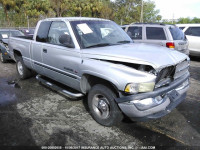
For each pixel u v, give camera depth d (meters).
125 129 3.29
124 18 49.44
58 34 4.11
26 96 4.69
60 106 4.15
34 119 3.58
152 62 2.82
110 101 3.09
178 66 3.22
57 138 3.01
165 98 3.01
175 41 6.96
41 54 4.49
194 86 5.61
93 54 3.30
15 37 5.89
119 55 3.05
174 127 3.38
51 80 5.21
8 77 6.29
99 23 4.21
